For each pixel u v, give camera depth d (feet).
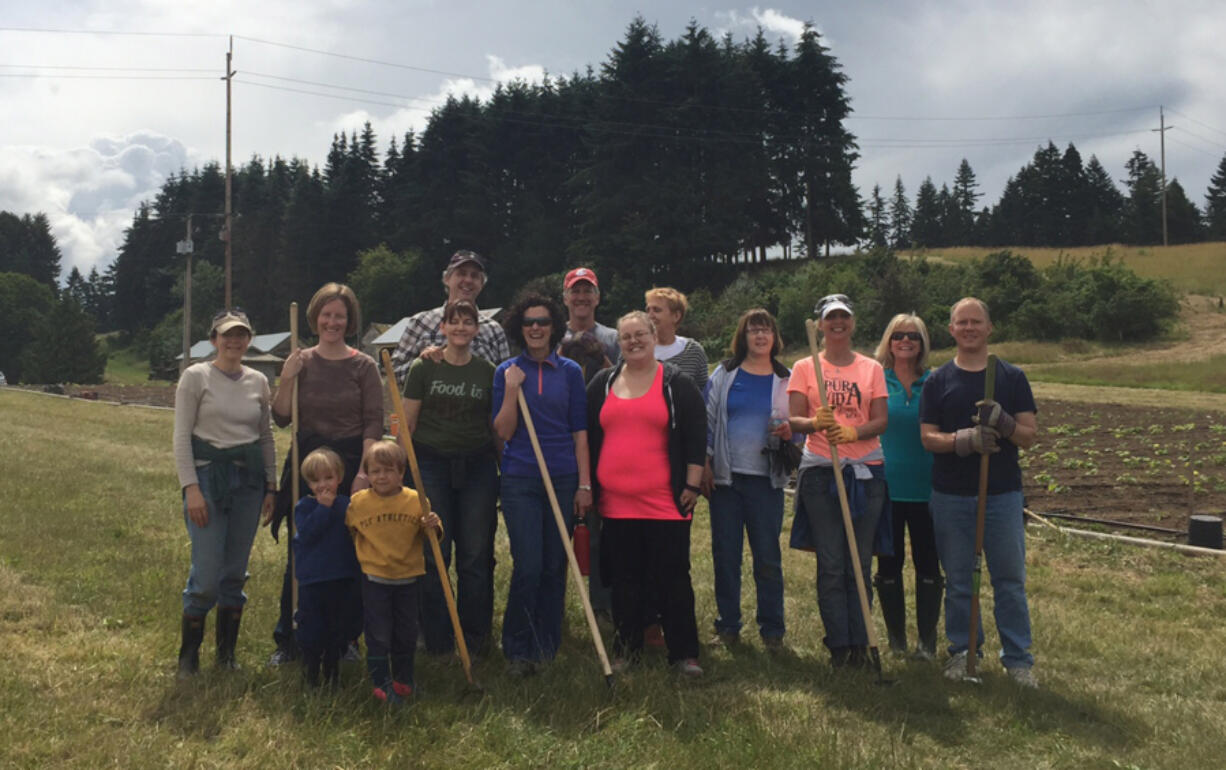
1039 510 34.50
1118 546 29.07
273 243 328.29
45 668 16.19
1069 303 124.98
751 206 231.71
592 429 18.13
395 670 15.57
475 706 15.23
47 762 12.68
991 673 17.78
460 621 17.92
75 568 23.27
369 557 15.37
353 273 271.49
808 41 235.40
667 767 13.14
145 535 28.09
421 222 266.98
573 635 19.77
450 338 17.37
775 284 173.47
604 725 14.70
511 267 243.19
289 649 17.26
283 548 26.66
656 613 18.56
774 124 233.35
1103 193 368.68
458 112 270.46
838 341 19.12
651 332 17.67
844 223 237.25
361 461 17.29
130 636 18.39
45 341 218.18
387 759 12.99
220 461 16.30
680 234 207.82
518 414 17.49
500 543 28.22
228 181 130.00
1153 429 56.29
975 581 17.70
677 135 215.92
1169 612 22.81
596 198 217.77
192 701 14.80
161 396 119.75
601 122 219.41
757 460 19.17
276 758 12.94
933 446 18.02
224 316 16.63
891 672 17.93
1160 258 177.68
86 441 56.44
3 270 467.52
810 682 17.08
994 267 141.38
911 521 19.54
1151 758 14.19
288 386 17.07
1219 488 37.93
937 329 128.26
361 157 338.13
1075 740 14.85
